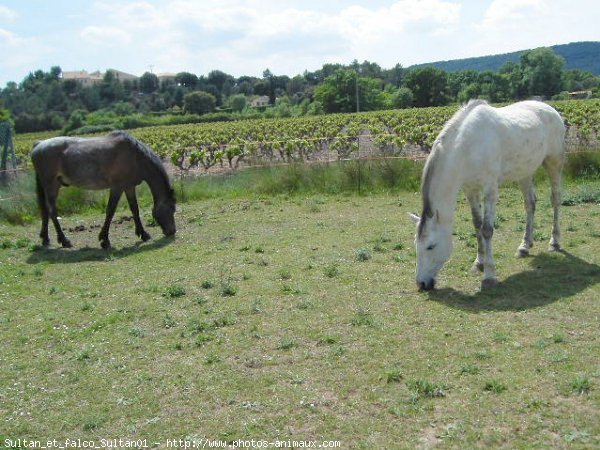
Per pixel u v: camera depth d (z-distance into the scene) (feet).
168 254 33.50
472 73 313.12
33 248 36.81
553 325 19.21
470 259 27.94
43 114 313.12
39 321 23.24
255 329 20.77
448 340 18.66
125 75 578.25
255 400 15.71
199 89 440.04
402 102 296.10
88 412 15.79
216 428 14.53
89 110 379.35
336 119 180.96
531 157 25.88
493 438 13.06
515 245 29.76
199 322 21.58
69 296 26.68
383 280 25.57
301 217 40.98
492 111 24.23
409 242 31.81
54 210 37.37
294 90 485.56
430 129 90.33
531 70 287.69
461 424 13.73
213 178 54.08
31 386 17.61
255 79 544.21
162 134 158.40
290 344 19.12
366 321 20.65
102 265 32.17
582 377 15.10
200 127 197.88
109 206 36.65
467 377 16.05
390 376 16.34
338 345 18.92
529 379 15.56
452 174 22.89
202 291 25.88
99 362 18.97
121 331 21.66
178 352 19.36
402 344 18.63
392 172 49.14
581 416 13.66
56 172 36.73
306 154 82.94
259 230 37.93
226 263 30.30
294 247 32.65
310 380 16.63
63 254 35.53
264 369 17.61
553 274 24.79
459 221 36.19
